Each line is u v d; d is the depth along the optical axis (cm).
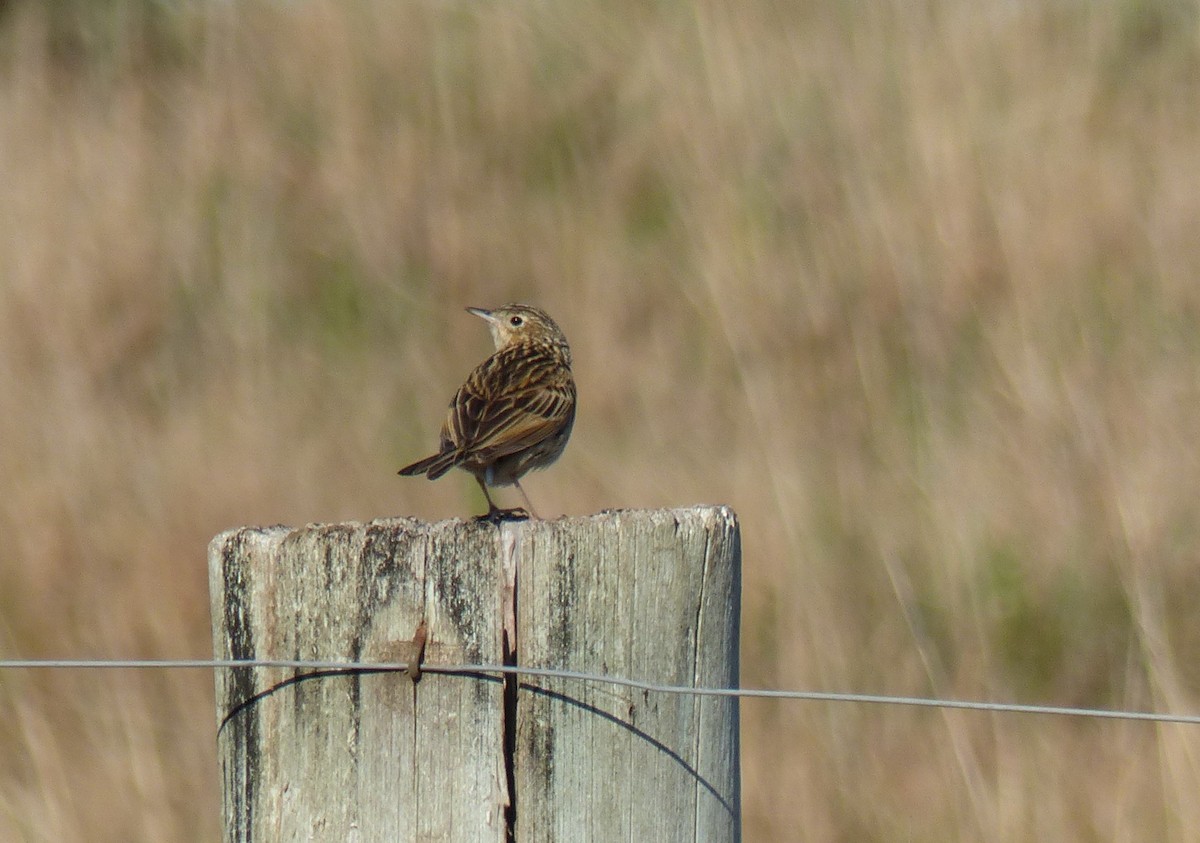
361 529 495
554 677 488
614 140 1833
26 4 2078
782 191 1636
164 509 1286
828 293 1482
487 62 1953
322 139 1870
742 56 1797
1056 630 1128
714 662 499
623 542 490
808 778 984
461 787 488
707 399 1405
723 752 504
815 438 1341
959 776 970
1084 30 1841
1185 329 1416
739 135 1733
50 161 1781
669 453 1336
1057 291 1455
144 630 1155
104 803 971
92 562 1218
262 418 1438
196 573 1211
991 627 1129
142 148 1848
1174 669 998
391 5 2044
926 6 1802
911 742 1016
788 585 1144
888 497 1252
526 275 1658
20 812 948
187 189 1783
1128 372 1360
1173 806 918
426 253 1709
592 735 489
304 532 496
